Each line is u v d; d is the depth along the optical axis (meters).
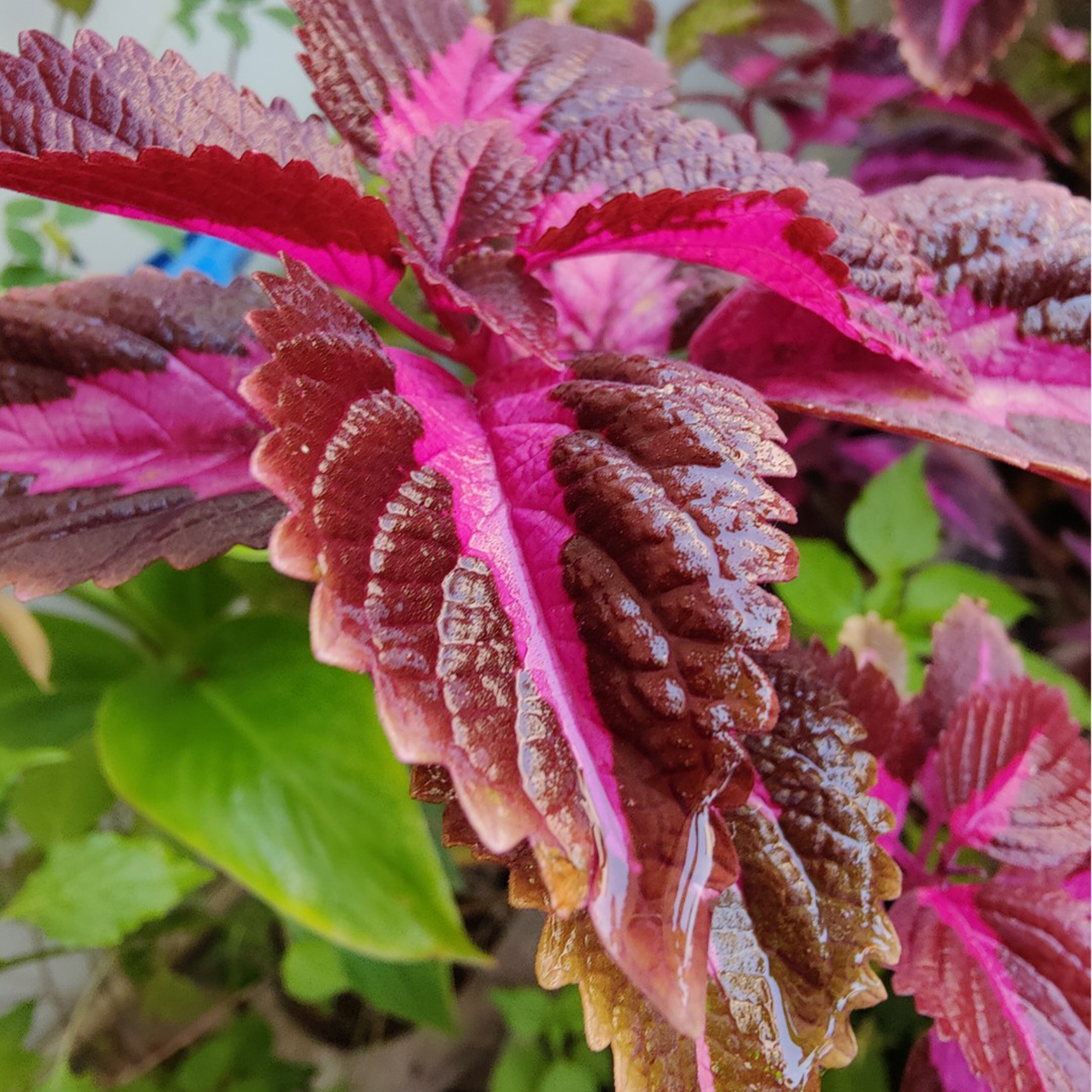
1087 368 0.14
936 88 0.24
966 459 0.28
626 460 0.10
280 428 0.09
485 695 0.09
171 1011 0.21
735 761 0.09
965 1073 0.15
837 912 0.12
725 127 0.34
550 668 0.09
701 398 0.11
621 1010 0.10
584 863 0.08
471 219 0.14
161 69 0.13
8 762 0.15
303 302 0.10
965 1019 0.14
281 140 0.13
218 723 0.14
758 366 0.15
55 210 0.21
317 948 0.18
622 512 0.10
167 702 0.15
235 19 0.22
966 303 0.14
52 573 0.13
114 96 0.12
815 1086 0.11
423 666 0.09
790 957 0.11
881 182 0.28
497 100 0.15
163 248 0.23
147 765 0.14
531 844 0.08
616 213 0.12
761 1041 0.11
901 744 0.17
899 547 0.23
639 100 0.16
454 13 0.16
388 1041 0.22
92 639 0.18
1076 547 0.29
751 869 0.12
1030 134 0.28
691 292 0.18
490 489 0.10
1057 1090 0.13
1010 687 0.17
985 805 0.16
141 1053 0.21
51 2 0.22
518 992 0.19
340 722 0.14
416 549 0.09
